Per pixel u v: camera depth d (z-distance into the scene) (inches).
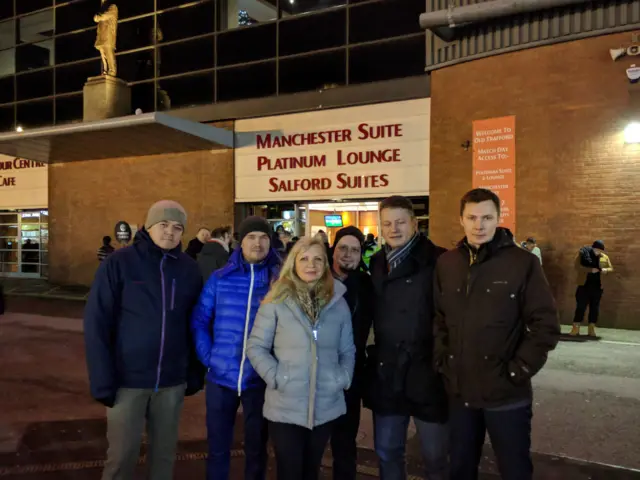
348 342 129.1
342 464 142.5
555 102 424.8
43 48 757.3
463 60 466.9
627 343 354.3
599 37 406.9
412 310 128.5
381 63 547.2
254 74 614.9
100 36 669.9
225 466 142.3
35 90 762.2
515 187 442.3
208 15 640.4
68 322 454.9
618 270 401.4
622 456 177.3
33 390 259.6
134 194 687.7
